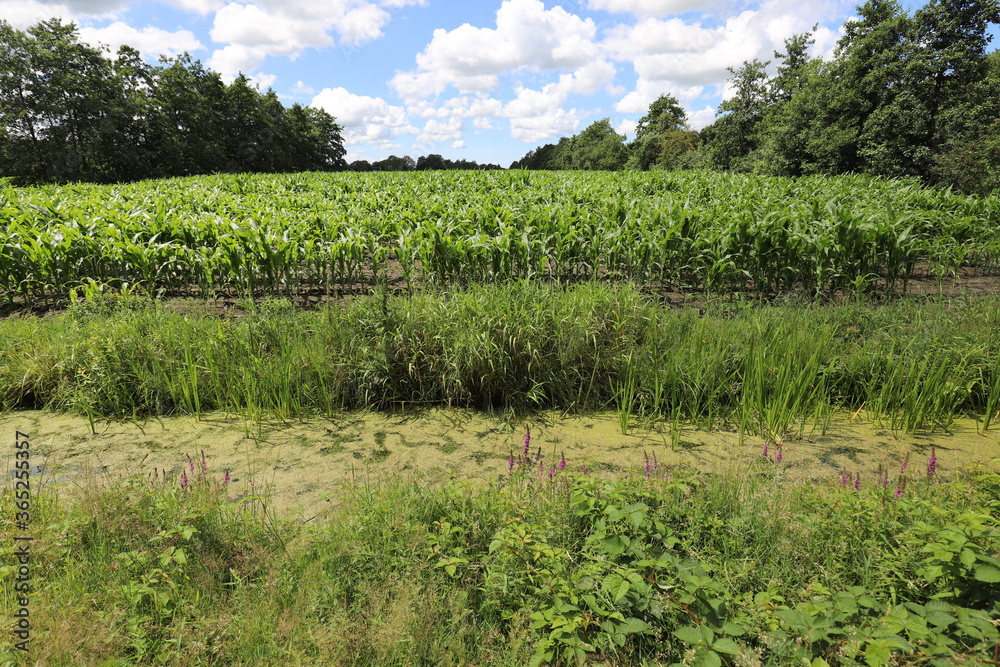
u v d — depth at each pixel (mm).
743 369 5141
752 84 48000
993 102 28578
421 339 5293
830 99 33656
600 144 97250
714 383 5020
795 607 2248
